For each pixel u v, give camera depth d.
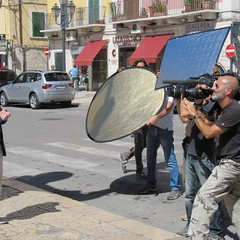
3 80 25.66
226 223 5.38
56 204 5.86
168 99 6.03
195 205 4.09
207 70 4.43
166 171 8.25
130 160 9.29
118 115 5.89
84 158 9.52
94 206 6.25
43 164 8.99
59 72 22.16
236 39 23.23
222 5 23.52
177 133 12.95
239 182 4.07
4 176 7.83
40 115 18.58
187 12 24.44
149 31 27.72
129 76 6.10
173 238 4.68
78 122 15.84
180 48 4.79
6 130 13.94
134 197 6.72
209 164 4.62
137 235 4.75
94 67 32.19
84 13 32.31
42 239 4.59
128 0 28.89
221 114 4.05
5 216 5.33
